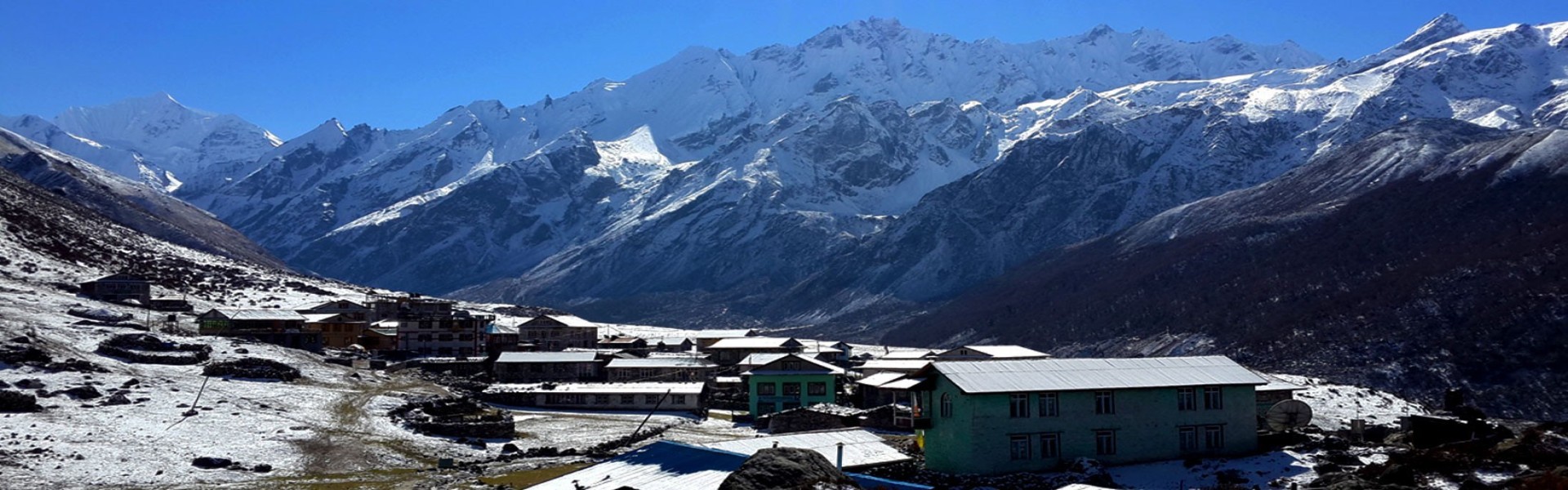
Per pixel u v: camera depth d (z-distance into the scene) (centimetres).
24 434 9019
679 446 6969
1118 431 7588
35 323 13900
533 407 14025
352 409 11656
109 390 11144
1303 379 15250
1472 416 8156
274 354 14588
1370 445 7656
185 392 11525
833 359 19162
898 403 13325
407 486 8169
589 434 11581
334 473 8869
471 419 11506
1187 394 7775
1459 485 5966
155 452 8988
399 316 19638
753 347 19100
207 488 8075
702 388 14175
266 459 9175
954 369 7688
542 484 6700
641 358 17675
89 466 8381
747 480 5619
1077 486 5769
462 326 18888
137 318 16525
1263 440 7856
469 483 7950
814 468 5925
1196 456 7650
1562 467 5525
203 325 16312
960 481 7025
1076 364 7981
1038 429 7438
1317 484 6412
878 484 6247
